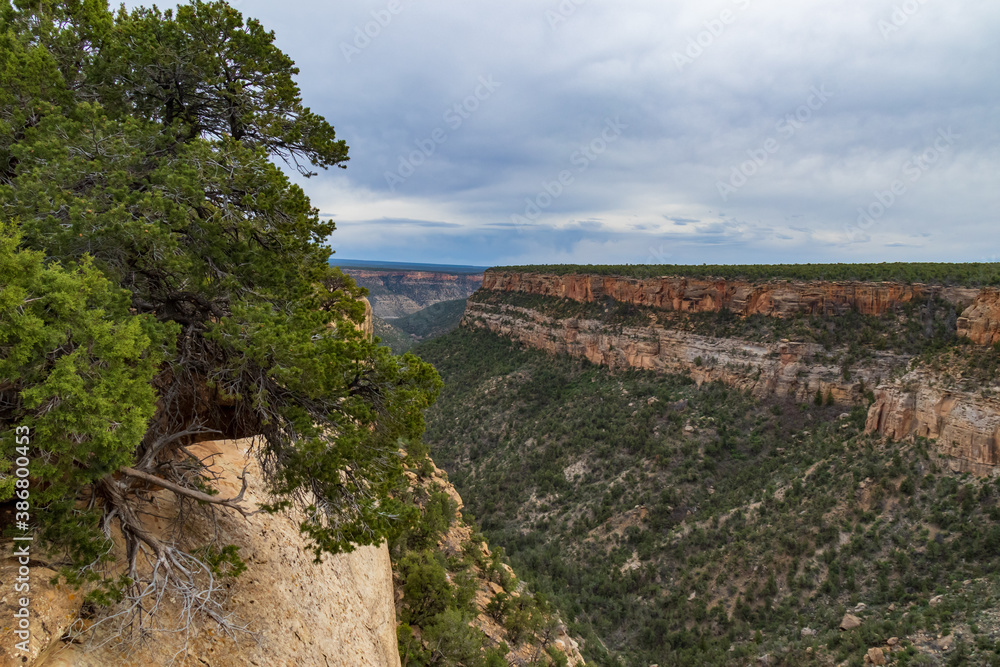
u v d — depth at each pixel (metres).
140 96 11.95
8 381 6.33
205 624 9.51
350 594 14.37
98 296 7.30
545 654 29.70
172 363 8.97
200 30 11.93
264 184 10.93
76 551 7.46
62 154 8.80
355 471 10.38
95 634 7.88
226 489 12.73
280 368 8.72
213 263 10.45
